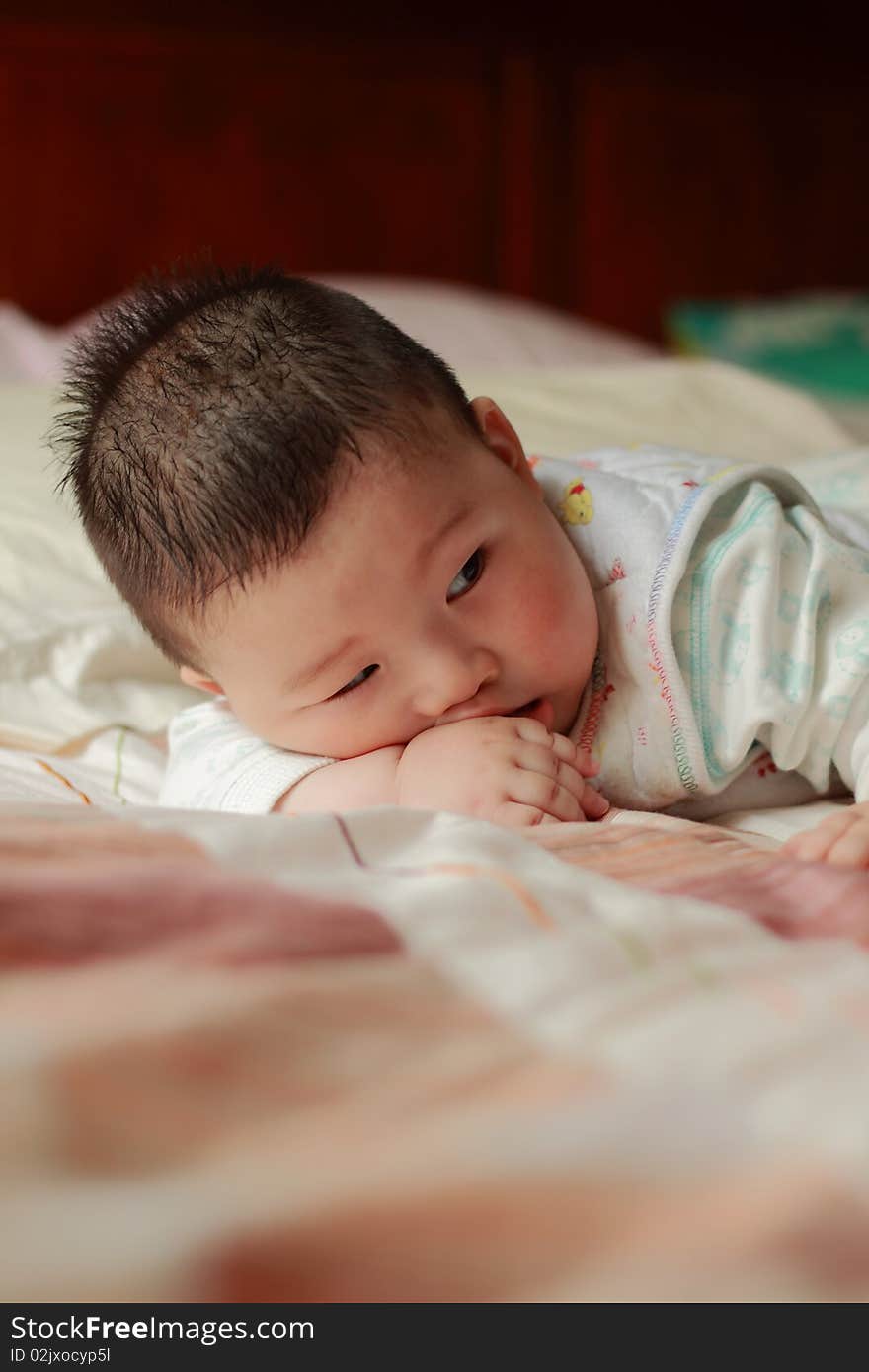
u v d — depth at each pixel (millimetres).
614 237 2857
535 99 2729
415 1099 407
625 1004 466
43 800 970
